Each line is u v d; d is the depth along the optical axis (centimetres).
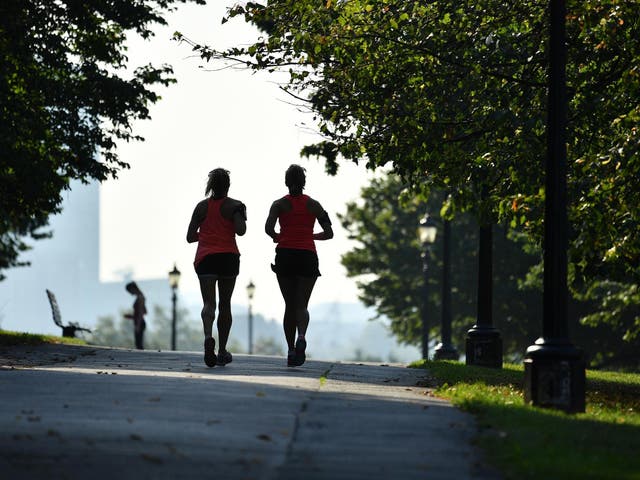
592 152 6931
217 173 5531
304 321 5534
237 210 5503
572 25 6625
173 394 3956
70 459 2611
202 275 5534
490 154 6875
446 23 6694
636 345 17075
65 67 9819
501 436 3102
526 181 6669
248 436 3006
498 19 6738
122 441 2856
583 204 6331
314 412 3562
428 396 4656
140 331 12388
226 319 5697
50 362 6619
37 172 9250
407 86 6944
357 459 2711
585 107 6594
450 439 3070
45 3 9800
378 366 7344
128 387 4228
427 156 6975
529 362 4256
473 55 6688
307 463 2627
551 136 4328
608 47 6391
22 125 9306
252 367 5953
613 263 6788
